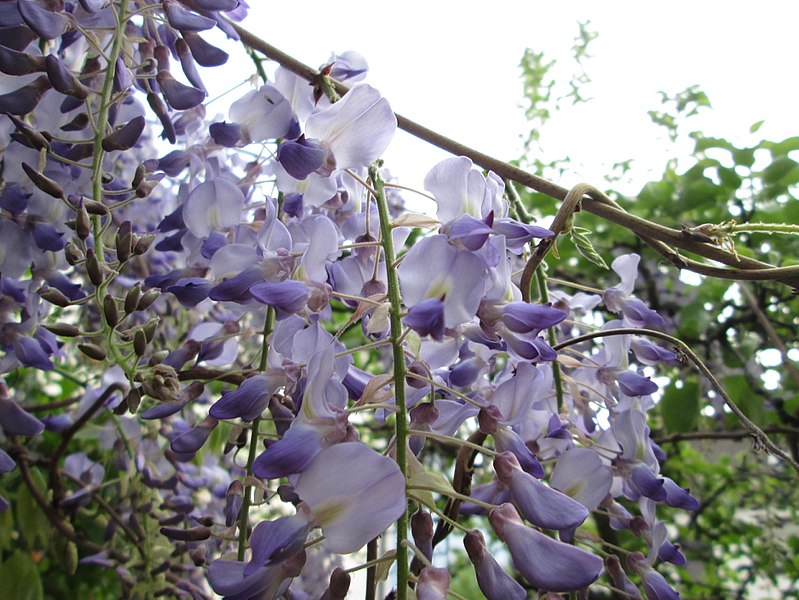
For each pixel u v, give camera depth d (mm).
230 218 229
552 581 147
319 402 159
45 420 322
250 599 152
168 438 322
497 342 182
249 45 247
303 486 148
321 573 390
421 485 163
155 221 345
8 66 205
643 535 224
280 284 183
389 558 159
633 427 224
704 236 235
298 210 228
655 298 469
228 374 234
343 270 223
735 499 647
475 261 159
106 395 307
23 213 239
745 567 650
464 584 500
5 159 234
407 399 199
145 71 247
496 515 159
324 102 240
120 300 218
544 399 245
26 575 301
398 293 176
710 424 502
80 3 224
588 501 203
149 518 319
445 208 182
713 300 448
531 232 184
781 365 433
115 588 422
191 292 214
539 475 176
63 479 344
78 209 197
